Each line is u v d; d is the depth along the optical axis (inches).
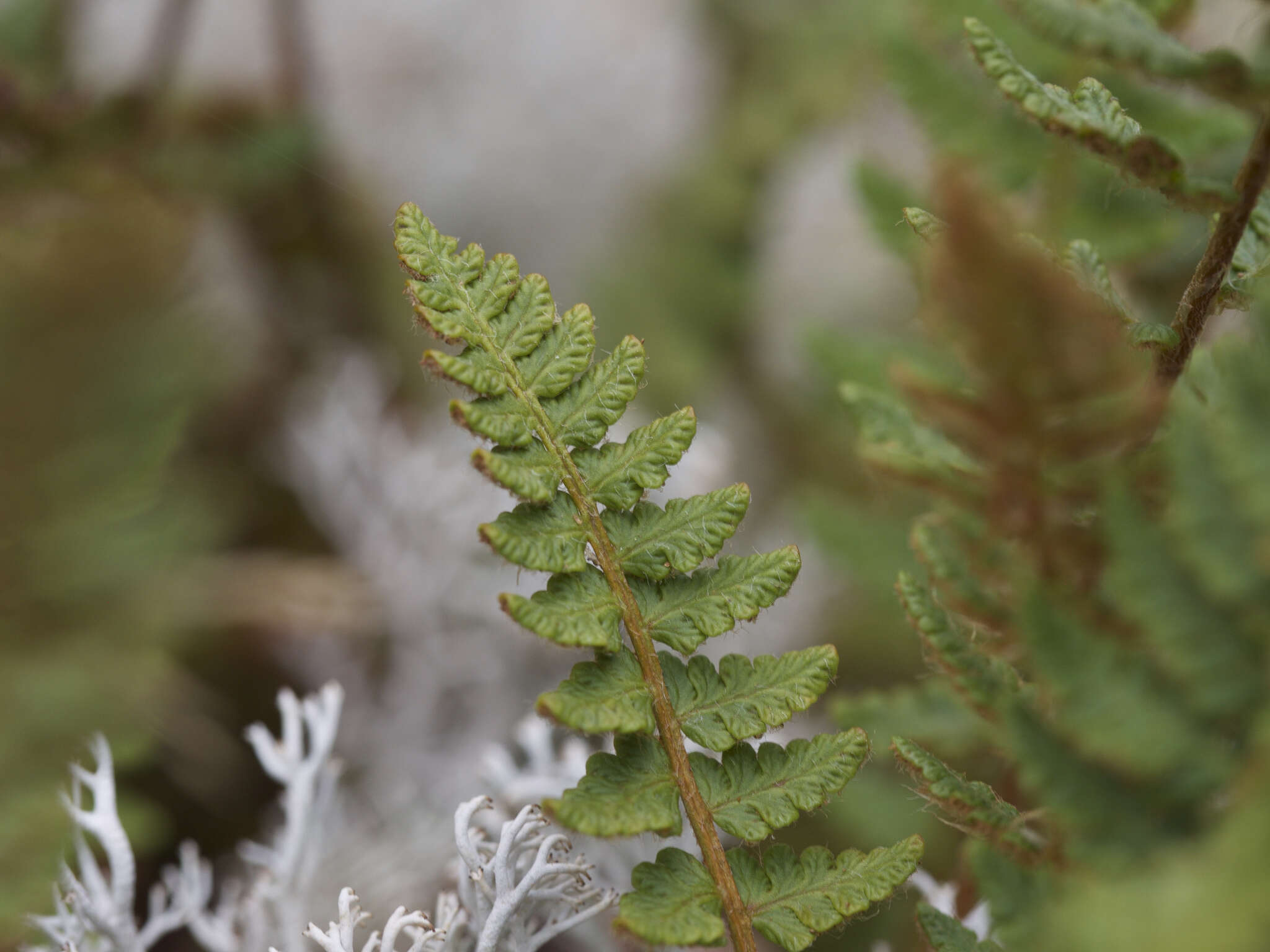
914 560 15.9
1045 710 11.1
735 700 11.5
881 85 33.0
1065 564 11.1
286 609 20.1
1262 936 10.0
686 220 33.6
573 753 13.5
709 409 29.9
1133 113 13.5
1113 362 10.6
